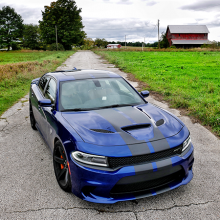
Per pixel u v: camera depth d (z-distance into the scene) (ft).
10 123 18.53
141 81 38.91
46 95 13.07
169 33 287.28
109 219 7.86
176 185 8.63
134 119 9.44
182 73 49.32
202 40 284.41
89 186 7.95
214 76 45.09
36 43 364.17
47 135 11.54
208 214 8.10
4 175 10.81
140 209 8.38
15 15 315.58
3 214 8.13
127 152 7.70
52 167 11.55
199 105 21.56
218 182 10.12
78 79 12.46
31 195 9.23
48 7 260.21
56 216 8.00
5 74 42.27
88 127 8.75
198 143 14.43
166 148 8.11
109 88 12.23
